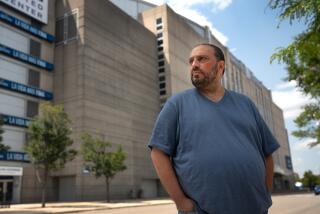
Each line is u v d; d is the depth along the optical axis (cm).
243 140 208
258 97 12106
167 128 213
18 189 3962
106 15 5303
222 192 192
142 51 6103
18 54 4350
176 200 199
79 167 4259
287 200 3353
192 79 226
